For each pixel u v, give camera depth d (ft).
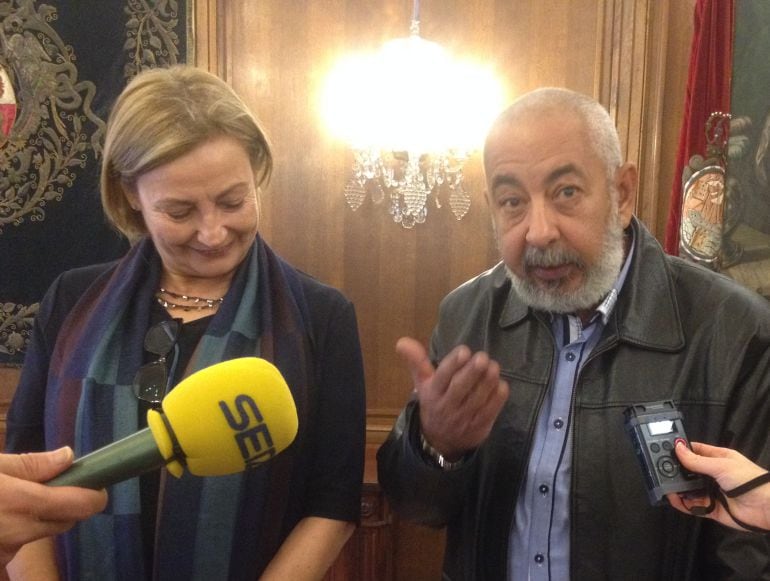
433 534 9.06
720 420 3.31
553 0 8.39
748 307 3.48
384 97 8.23
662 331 3.51
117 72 8.33
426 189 8.55
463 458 3.34
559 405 3.63
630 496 3.32
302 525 3.39
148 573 3.18
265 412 2.40
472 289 4.27
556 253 3.29
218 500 3.14
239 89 8.64
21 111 8.25
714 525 3.28
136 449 2.13
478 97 8.46
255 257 3.61
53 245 8.50
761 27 7.65
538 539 3.56
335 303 3.68
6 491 1.89
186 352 3.33
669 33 8.27
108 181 3.28
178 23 8.40
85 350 3.34
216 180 2.98
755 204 7.82
